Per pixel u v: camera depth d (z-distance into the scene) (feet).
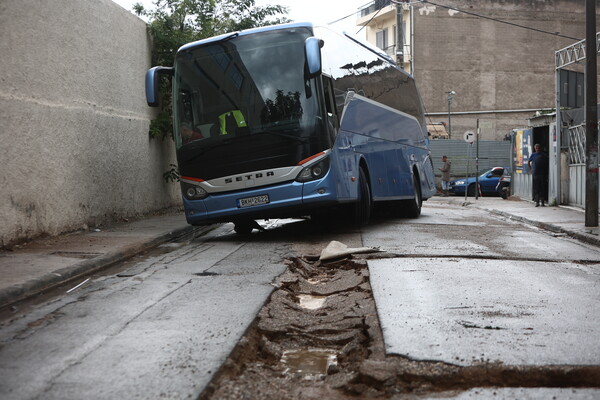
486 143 126.72
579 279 24.13
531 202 79.15
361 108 44.21
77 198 40.34
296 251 32.14
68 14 39.22
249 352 15.03
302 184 36.42
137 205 51.90
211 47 38.32
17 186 33.01
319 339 16.08
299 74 37.01
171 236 40.42
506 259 29.19
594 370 12.77
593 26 43.68
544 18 151.64
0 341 15.60
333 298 21.17
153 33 55.01
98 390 11.85
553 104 152.76
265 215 38.01
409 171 56.18
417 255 29.58
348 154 40.34
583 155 64.18
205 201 37.65
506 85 151.74
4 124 31.86
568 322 16.93
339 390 12.47
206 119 37.78
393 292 21.06
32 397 11.55
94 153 43.09
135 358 13.84
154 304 19.66
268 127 36.76
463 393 12.02
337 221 43.24
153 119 55.67
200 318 17.54
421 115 65.10
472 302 19.51
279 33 37.68
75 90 40.22
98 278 25.34
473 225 48.01
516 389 12.22
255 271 25.80
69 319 17.90
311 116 36.55
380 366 13.06
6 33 32.22
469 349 14.20
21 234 33.40
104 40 45.16
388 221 52.03
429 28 149.38
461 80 150.71
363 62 46.60
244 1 63.93
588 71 44.14
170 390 11.79
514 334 15.60
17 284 21.83
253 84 37.32
